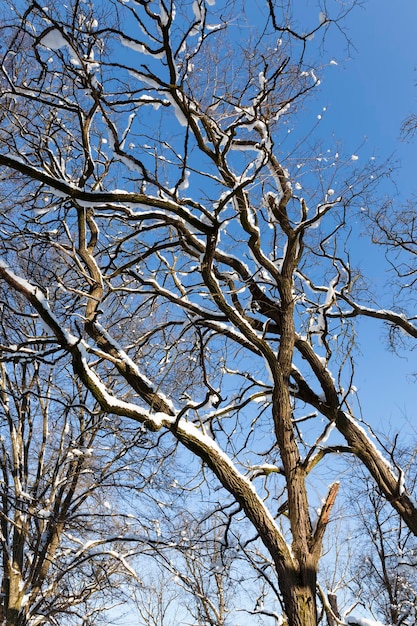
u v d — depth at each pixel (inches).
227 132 302.5
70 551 453.4
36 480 487.2
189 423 285.6
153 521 444.5
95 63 265.4
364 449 328.2
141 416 278.1
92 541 429.7
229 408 340.8
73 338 278.8
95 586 472.1
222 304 302.8
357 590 541.6
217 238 289.7
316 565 252.7
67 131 344.5
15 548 466.0
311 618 235.1
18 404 496.4
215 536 412.2
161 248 325.4
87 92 285.1
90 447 485.1
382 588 530.3
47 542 439.5
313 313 346.9
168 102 287.7
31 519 494.9
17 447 498.3
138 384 301.1
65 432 509.4
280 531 259.3
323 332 342.3
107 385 439.8
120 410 277.3
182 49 271.1
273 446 354.3
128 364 305.4
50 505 451.5
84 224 324.5
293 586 241.9
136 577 415.5
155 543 416.5
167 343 383.9
